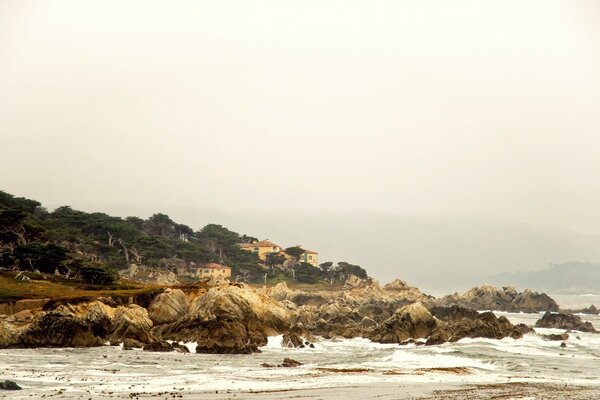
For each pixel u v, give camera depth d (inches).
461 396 2379.4
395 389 2556.6
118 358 3656.5
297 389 2544.3
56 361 3437.5
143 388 2532.0
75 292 5403.5
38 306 4933.6
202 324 4515.3
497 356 4097.0
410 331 5310.0
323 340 5447.8
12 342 4136.3
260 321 4950.8
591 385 2807.6
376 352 4379.9
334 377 2945.4
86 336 4333.2
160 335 4581.7
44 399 2204.7
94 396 2290.8
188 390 2495.1
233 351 4188.0
